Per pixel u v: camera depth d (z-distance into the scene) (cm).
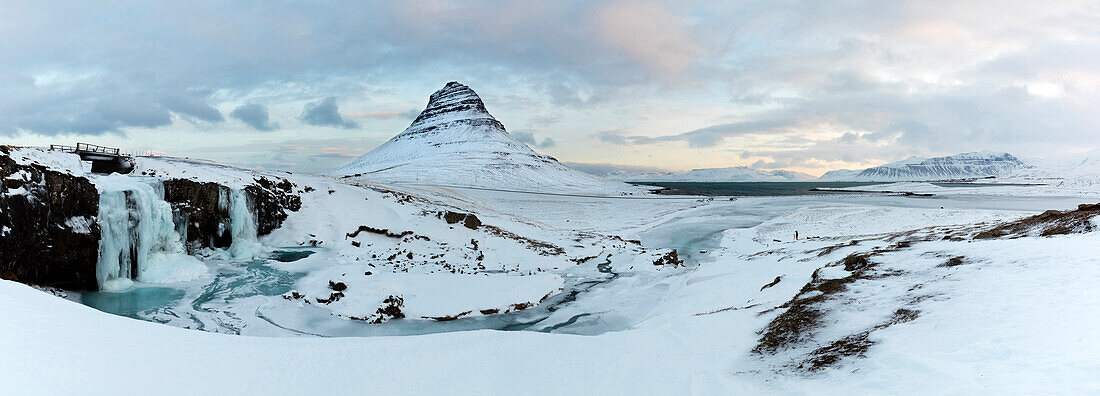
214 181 3706
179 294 2714
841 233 5375
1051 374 723
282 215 4328
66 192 2589
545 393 1018
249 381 1033
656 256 3953
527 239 4619
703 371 1141
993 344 919
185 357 1136
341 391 1007
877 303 1512
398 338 1454
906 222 5903
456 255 3847
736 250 4538
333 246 4000
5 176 2344
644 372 1141
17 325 1102
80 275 2673
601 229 6266
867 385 880
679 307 2439
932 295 1447
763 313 1706
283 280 3077
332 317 2397
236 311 2447
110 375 970
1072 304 1062
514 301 2653
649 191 17162
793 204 8975
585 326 2364
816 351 1159
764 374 1084
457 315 2439
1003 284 1384
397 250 3897
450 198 8244
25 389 852
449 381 1083
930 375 839
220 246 3688
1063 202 10256
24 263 2411
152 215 3086
